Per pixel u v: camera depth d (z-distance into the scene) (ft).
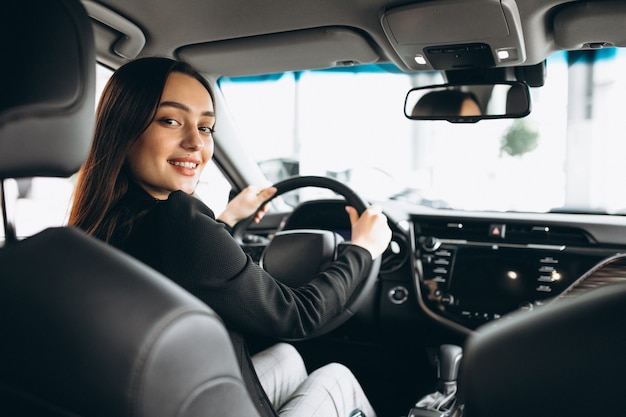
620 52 18.04
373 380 9.05
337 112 22.57
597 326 1.63
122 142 4.16
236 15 6.70
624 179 19.13
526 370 1.65
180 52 7.75
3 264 2.28
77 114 2.43
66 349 2.08
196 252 3.72
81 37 2.47
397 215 8.34
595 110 19.01
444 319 8.14
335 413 5.36
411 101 7.86
